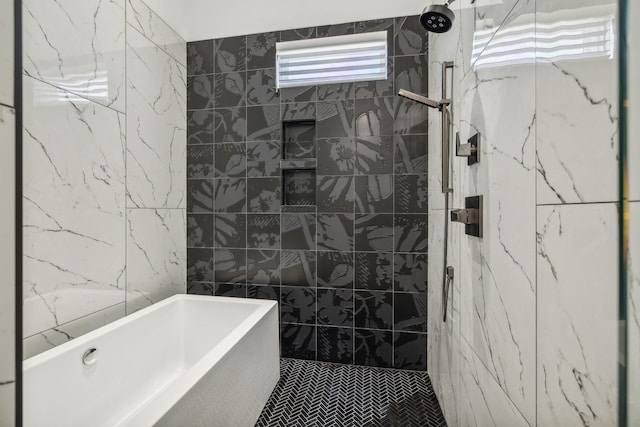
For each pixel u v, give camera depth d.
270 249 2.39
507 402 0.91
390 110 2.21
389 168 2.21
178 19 2.40
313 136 2.40
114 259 1.83
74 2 1.56
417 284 2.19
